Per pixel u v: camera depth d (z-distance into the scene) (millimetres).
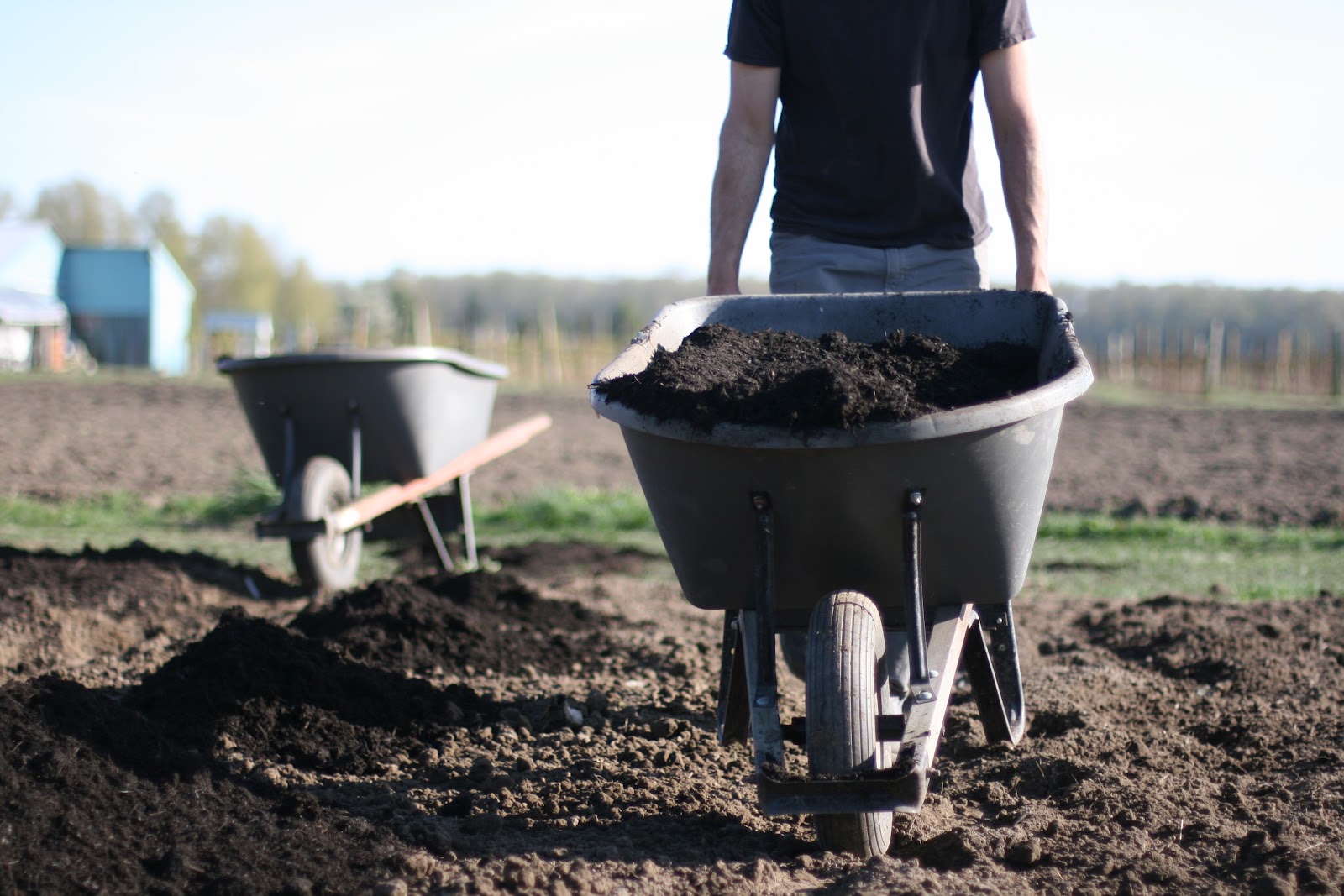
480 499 12133
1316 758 3523
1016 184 3912
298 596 6746
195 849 2666
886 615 3135
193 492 12273
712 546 2869
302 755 3631
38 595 5766
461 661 5000
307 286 73438
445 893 2594
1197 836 2908
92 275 51750
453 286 93438
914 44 3926
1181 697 4496
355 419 6520
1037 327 3424
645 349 3254
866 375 2840
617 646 5605
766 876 2676
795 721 3043
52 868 2482
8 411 20938
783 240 4199
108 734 2971
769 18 4008
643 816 3131
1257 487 12992
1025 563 3002
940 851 2881
